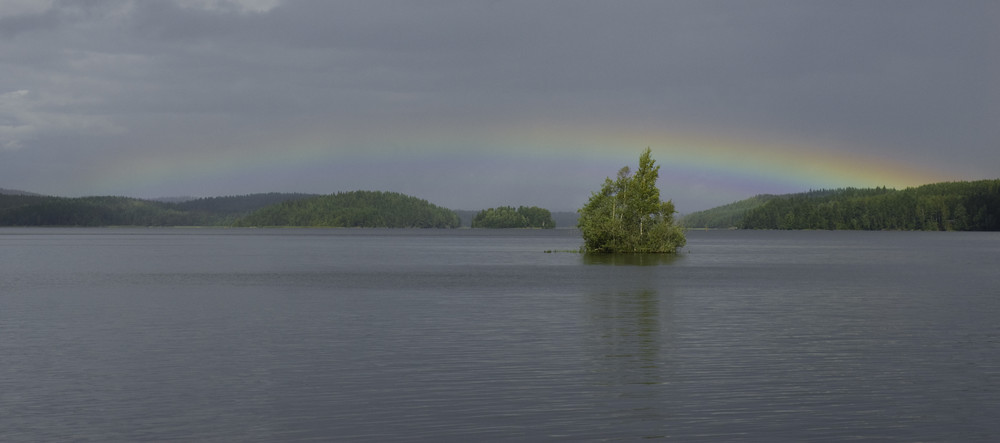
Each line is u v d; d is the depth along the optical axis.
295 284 60.75
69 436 17.39
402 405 20.12
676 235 112.38
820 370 24.73
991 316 39.16
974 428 18.28
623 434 17.69
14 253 122.94
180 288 56.81
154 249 143.25
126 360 26.34
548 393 21.48
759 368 25.05
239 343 30.00
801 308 43.03
